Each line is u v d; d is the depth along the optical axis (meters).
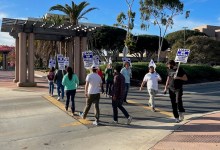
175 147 7.81
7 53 80.81
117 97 10.82
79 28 27.28
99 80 11.04
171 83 10.98
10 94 20.44
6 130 10.30
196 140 8.41
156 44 74.50
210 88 26.11
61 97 17.48
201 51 68.12
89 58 16.34
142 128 10.30
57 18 42.25
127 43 37.81
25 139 9.16
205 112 13.59
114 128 10.38
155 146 7.98
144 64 30.42
